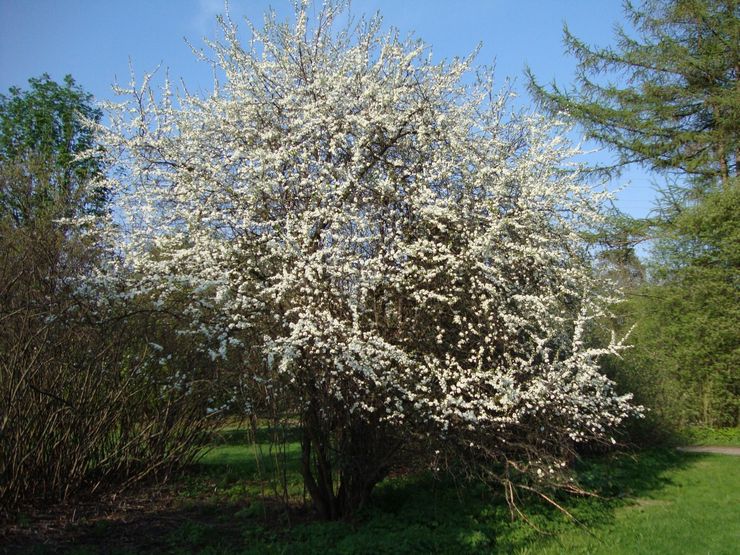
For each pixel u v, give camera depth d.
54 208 7.50
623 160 17.23
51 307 6.29
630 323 16.36
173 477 8.38
